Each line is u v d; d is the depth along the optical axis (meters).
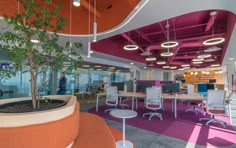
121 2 2.84
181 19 4.68
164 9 2.62
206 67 14.72
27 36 1.37
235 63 10.84
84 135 1.79
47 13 1.46
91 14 3.32
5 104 1.58
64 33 3.33
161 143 2.76
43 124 1.10
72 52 1.65
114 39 7.05
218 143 2.79
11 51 1.27
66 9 3.22
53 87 6.16
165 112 5.68
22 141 1.02
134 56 9.19
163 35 6.43
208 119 4.40
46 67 1.60
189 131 3.47
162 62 9.77
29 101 1.76
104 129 2.03
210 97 3.96
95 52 6.39
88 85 8.97
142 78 15.52
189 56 9.44
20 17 1.32
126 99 9.08
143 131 3.44
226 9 2.62
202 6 2.50
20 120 1.04
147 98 4.73
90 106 6.83
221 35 5.30
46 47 1.45
